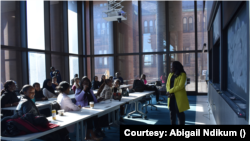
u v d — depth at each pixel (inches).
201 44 346.9
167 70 369.7
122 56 397.4
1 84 234.7
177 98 113.5
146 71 383.9
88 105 146.2
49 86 200.8
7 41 240.8
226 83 132.0
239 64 93.4
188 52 358.6
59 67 336.2
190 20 359.6
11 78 247.3
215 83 197.2
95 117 141.6
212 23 207.3
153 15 378.3
